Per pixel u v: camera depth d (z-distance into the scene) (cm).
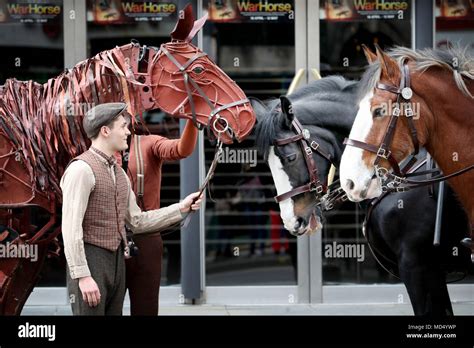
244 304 1144
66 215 606
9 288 702
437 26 1143
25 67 1145
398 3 1142
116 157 696
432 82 665
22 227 720
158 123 1138
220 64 1149
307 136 812
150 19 1144
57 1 1141
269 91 1152
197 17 1139
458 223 769
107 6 1144
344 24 1147
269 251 1152
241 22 1146
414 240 779
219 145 690
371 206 803
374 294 1149
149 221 657
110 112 624
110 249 621
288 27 1148
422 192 774
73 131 689
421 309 783
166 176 1146
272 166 820
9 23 1144
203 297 1149
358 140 663
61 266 1149
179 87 691
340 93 841
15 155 698
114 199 625
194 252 1133
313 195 818
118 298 642
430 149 677
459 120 663
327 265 1156
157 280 719
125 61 702
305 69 1144
